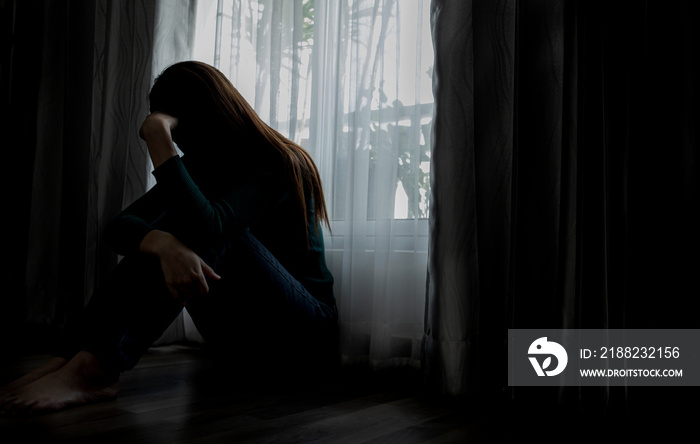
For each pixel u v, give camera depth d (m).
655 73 1.17
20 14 2.40
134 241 1.12
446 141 1.43
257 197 1.21
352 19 1.75
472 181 1.42
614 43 1.25
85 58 2.29
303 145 1.87
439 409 1.24
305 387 1.43
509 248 1.39
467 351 1.37
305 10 1.97
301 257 1.43
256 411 1.15
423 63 1.66
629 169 1.18
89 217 2.13
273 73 1.94
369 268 1.68
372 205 1.69
